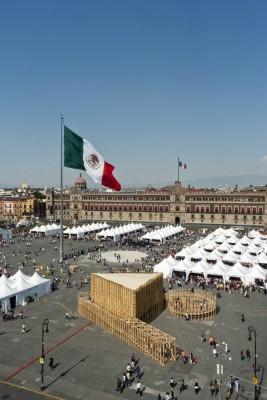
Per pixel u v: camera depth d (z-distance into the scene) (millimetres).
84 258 109188
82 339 52562
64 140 92625
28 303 68438
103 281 59281
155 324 57812
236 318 60719
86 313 61125
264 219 177125
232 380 41156
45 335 53844
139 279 59531
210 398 37969
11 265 99938
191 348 49562
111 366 44719
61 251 103688
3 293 64375
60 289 77312
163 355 45000
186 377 42250
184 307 64438
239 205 181625
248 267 91938
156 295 61500
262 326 57250
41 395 38344
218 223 185625
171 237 151000
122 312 55406
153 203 198375
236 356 47250
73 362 45656
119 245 133750
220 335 53750
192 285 80375
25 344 50688
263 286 78250
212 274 82188
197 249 109250
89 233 158750
